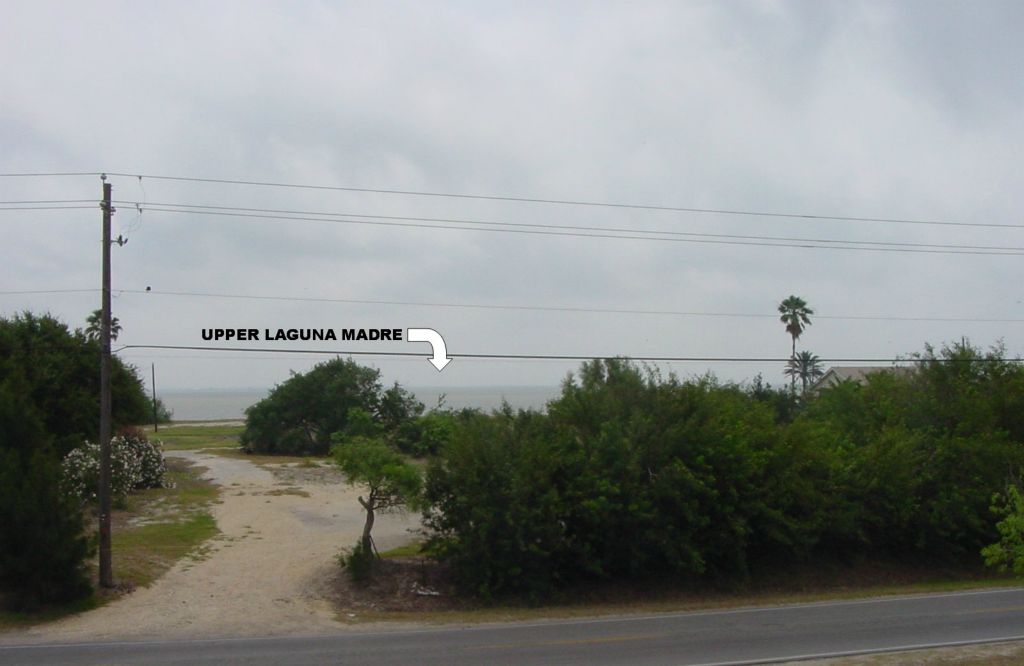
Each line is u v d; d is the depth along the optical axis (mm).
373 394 52500
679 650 15172
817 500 24344
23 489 18219
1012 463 26656
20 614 17828
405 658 14367
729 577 23281
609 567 22281
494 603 20516
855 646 15586
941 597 22406
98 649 15148
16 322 36031
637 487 22031
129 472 31344
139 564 21828
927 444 27406
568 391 24594
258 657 14422
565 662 14055
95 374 36344
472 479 20969
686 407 24047
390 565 21750
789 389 54094
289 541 25531
